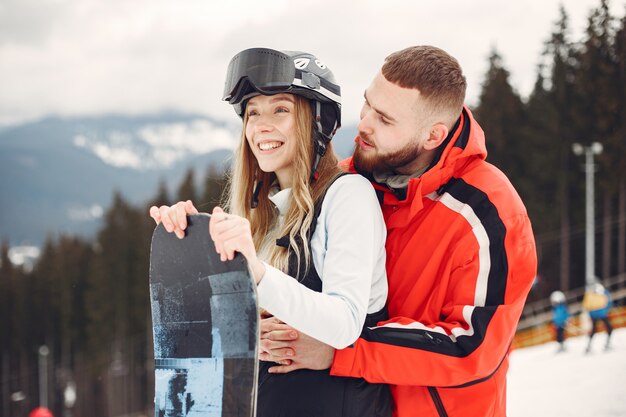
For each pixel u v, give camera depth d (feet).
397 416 5.94
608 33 75.20
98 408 156.04
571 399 20.02
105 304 157.69
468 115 6.29
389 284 6.14
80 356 169.07
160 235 5.25
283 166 6.04
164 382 5.11
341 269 5.25
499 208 5.88
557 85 91.76
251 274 4.64
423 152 6.18
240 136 6.47
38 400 167.02
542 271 90.89
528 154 95.96
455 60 6.14
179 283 5.10
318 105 5.93
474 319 5.54
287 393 5.59
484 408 5.74
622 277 82.69
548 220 91.66
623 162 79.82
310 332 4.90
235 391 4.71
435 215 6.06
